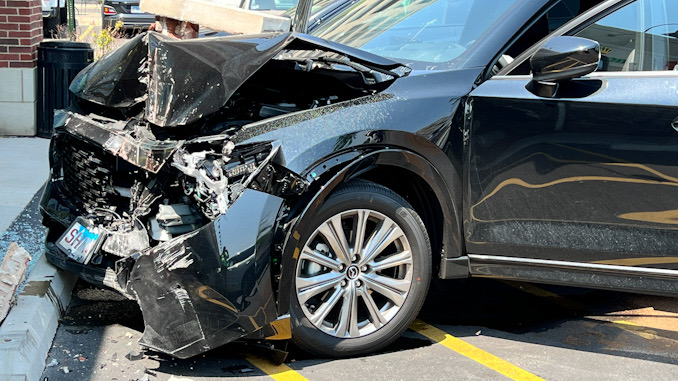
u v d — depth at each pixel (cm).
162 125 385
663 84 399
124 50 447
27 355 361
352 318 401
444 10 462
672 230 404
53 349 394
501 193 408
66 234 428
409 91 401
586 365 410
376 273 406
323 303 396
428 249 411
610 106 394
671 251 406
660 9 426
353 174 382
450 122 401
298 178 366
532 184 406
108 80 437
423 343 428
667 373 405
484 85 411
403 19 475
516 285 524
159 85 394
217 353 405
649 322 471
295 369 390
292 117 381
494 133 404
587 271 412
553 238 411
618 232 406
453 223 411
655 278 411
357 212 391
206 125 404
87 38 1241
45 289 425
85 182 444
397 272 417
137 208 403
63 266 426
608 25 422
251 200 362
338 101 407
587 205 405
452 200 408
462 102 406
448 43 437
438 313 471
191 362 392
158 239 387
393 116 390
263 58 404
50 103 835
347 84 414
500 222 412
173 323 366
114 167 434
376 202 394
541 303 494
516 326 457
